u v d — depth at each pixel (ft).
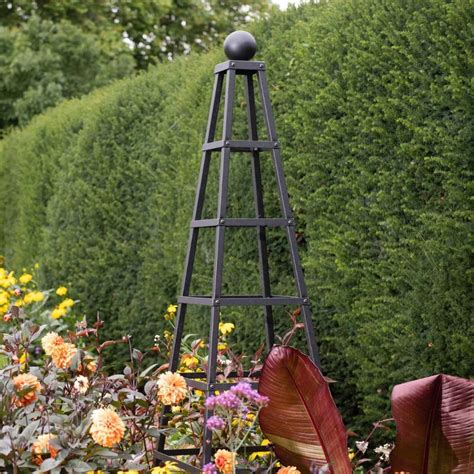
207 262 18.53
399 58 13.43
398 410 10.91
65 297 26.66
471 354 12.24
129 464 10.86
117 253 24.04
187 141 20.53
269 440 11.81
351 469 11.35
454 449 10.79
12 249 34.14
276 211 16.51
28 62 55.62
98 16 64.69
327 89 14.84
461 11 12.42
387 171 13.61
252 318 16.65
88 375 12.16
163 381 11.52
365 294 14.16
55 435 10.87
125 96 24.76
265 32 18.24
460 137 12.32
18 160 33.27
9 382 11.21
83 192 25.90
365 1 14.47
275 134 13.21
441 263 12.46
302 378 11.44
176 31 66.90
